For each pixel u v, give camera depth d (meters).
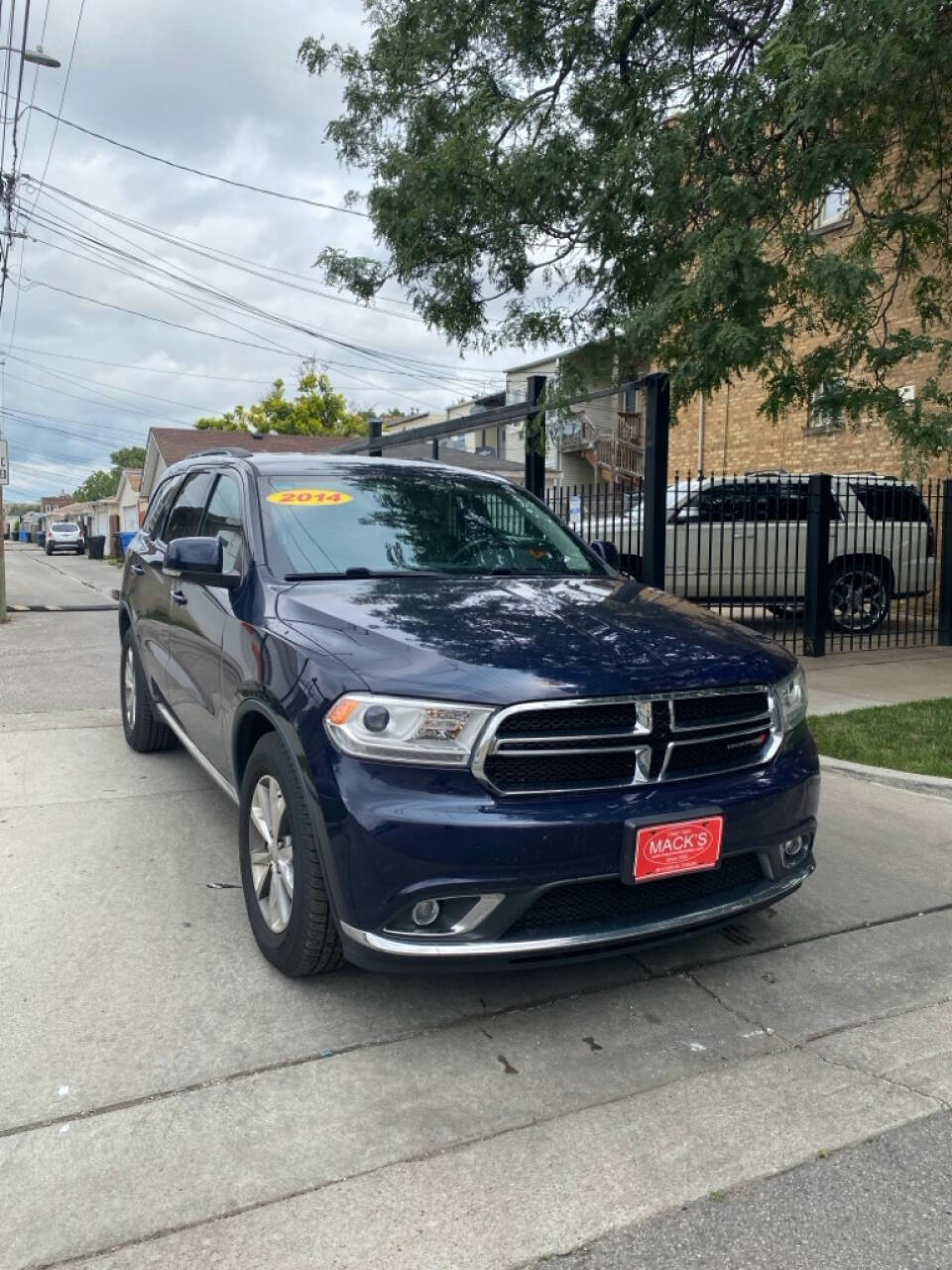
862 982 3.58
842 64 6.38
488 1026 3.23
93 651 11.79
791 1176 2.54
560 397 9.15
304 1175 2.51
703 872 3.25
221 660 4.05
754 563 10.59
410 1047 3.09
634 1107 2.81
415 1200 2.42
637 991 3.48
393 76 10.06
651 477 8.82
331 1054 3.05
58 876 4.41
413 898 2.85
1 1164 2.52
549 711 2.97
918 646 11.42
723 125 7.73
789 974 3.63
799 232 7.14
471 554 4.46
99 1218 2.34
